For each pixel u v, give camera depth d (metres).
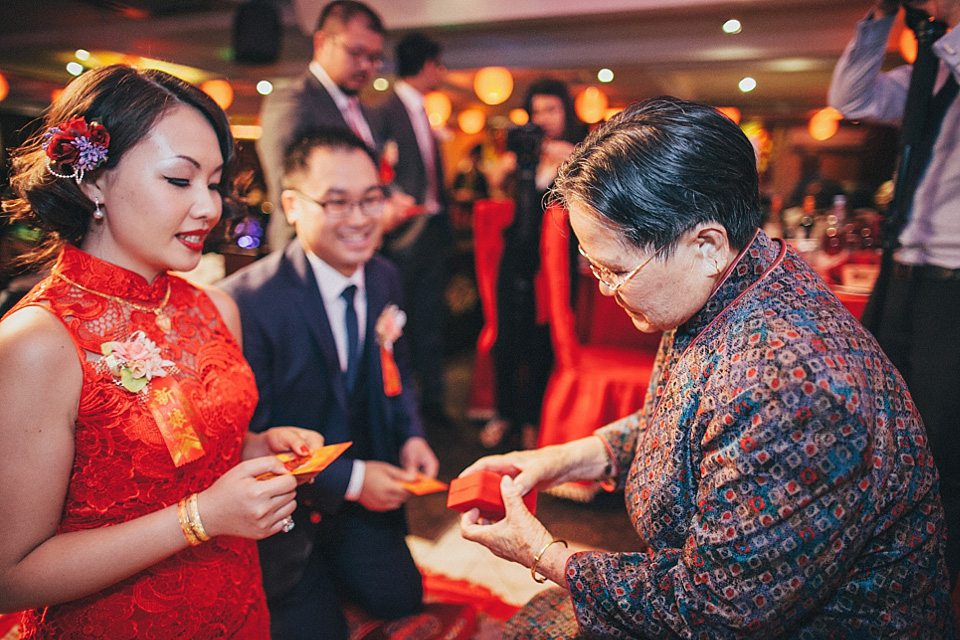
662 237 0.85
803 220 3.49
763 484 0.80
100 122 0.93
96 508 0.95
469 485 1.11
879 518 0.83
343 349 1.70
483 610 1.87
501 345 3.16
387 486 1.50
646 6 4.24
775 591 0.79
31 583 0.88
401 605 1.70
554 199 0.95
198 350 1.08
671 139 0.82
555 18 4.65
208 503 0.94
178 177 0.96
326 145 1.52
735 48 5.00
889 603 0.85
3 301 1.36
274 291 1.54
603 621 0.91
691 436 0.90
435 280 3.45
